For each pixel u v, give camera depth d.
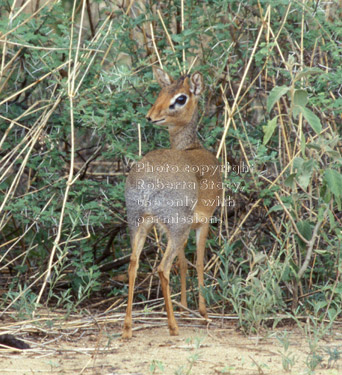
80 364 7.14
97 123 10.03
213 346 7.90
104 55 11.39
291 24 11.51
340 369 6.97
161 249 10.38
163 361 7.23
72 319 9.20
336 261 9.42
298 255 10.33
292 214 9.91
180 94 9.80
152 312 9.45
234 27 11.29
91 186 10.76
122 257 11.62
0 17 11.15
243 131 11.25
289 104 11.03
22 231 11.58
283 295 9.98
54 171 10.82
